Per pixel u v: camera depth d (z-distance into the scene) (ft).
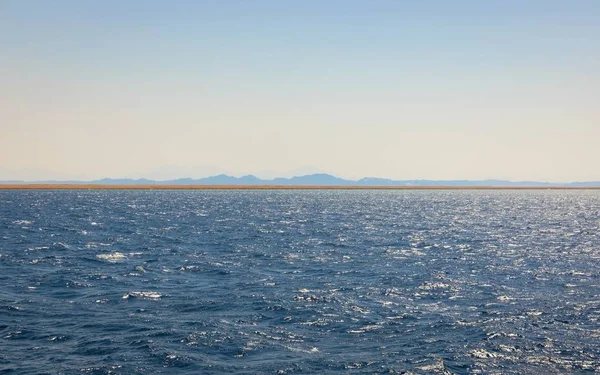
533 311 106.73
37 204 515.09
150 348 82.84
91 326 94.27
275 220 343.87
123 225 294.46
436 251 195.11
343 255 184.03
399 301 115.14
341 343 87.20
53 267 152.97
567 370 76.38
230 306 109.81
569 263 167.53
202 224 307.37
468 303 113.60
